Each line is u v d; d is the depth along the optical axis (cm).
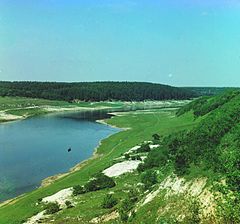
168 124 13112
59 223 4975
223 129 4922
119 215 4678
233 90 11450
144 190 5391
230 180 3772
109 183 6494
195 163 4481
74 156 10606
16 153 10912
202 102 13850
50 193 6762
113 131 15225
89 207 5388
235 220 3425
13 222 5484
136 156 8369
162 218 4075
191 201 3991
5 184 7981
